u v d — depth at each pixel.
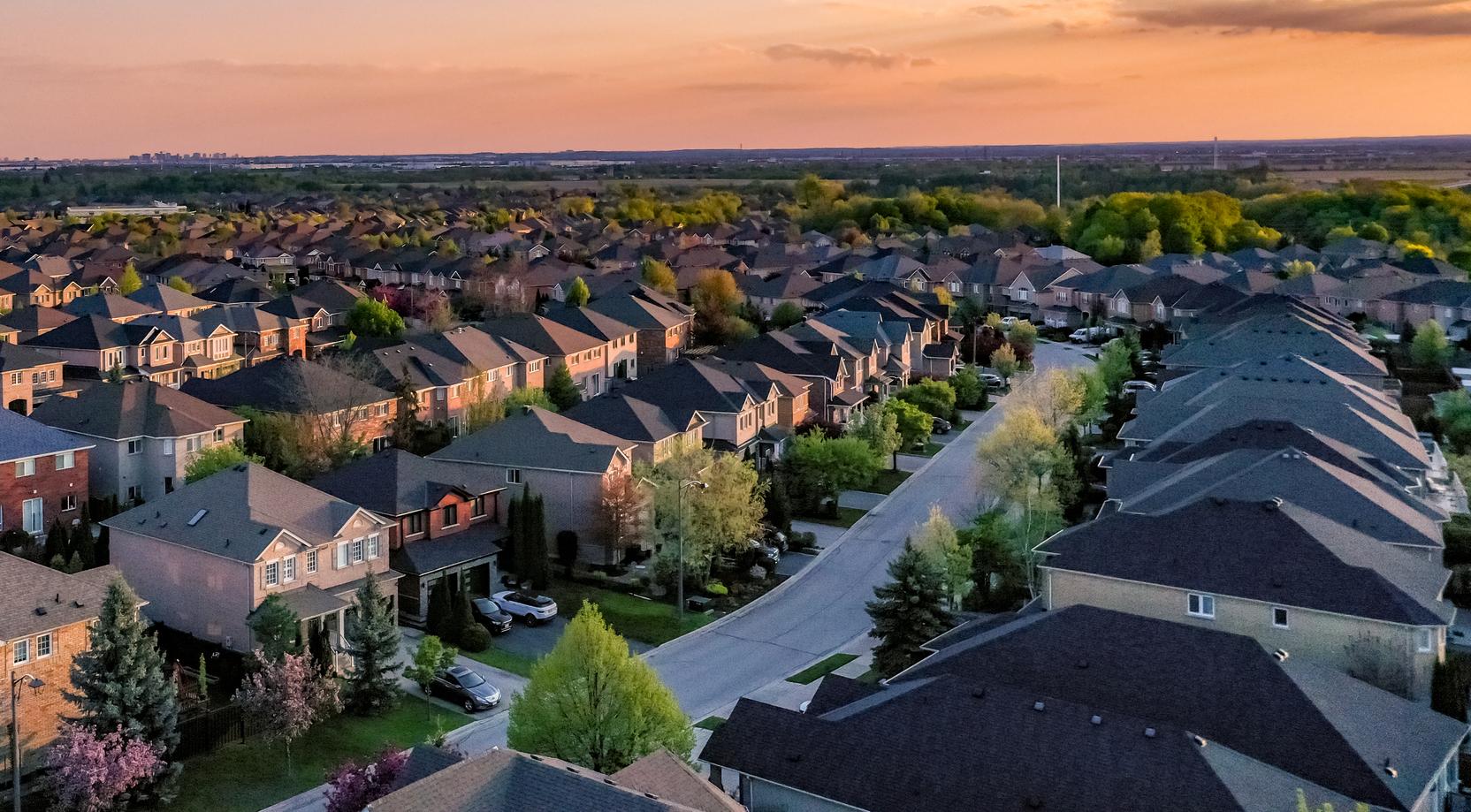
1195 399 84.88
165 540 58.22
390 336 119.06
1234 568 48.88
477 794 30.78
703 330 141.25
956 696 39.25
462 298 160.75
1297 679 40.25
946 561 62.12
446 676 54.88
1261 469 58.38
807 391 101.94
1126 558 51.03
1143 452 73.38
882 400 104.56
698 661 60.03
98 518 76.12
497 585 69.19
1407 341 134.38
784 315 144.88
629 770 34.03
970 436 106.75
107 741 42.44
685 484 68.56
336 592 58.59
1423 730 39.97
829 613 67.06
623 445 76.81
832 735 39.50
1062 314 166.88
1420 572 49.47
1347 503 55.81
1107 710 40.56
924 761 37.53
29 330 113.31
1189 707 40.03
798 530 81.19
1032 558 66.06
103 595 49.62
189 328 116.12
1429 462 71.81
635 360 126.12
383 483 67.00
